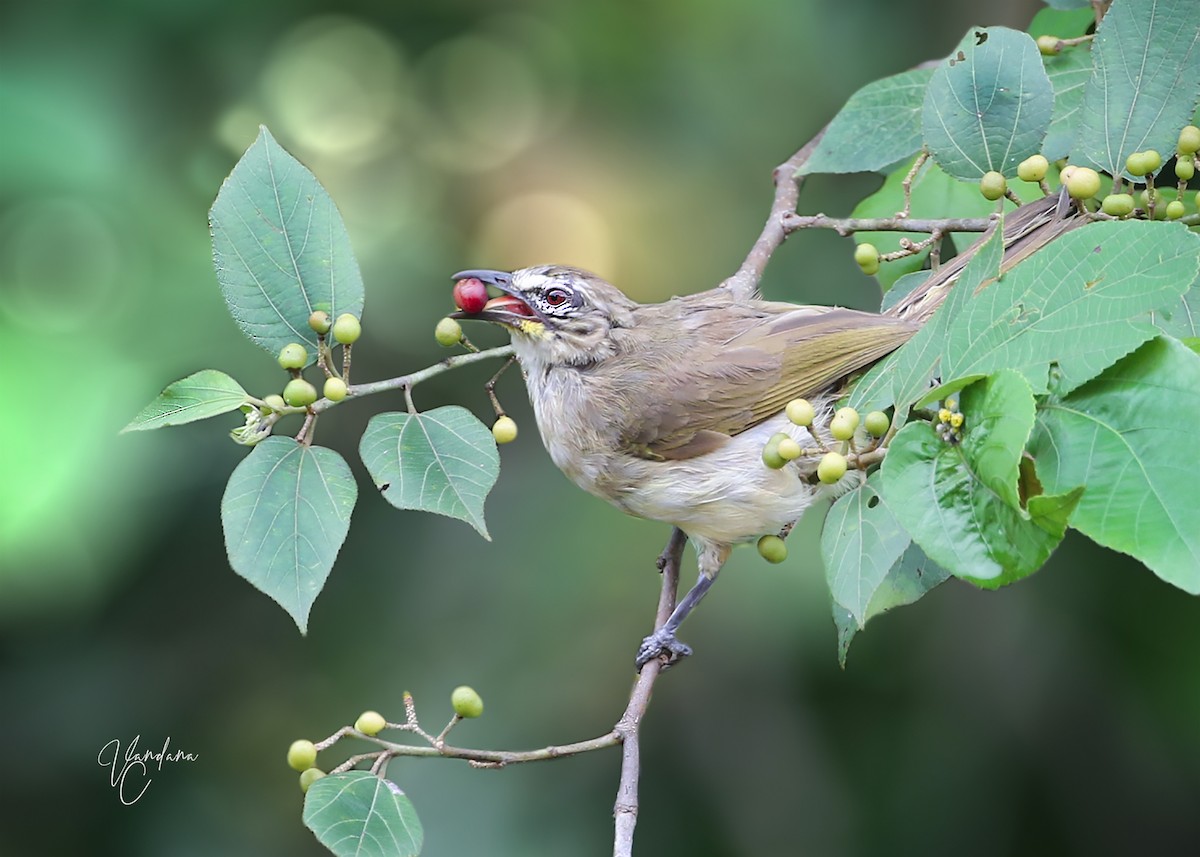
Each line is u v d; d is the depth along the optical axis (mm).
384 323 13453
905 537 5543
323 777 5887
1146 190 6543
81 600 12414
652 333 8461
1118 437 5039
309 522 5988
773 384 7980
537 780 12266
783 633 12039
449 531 13203
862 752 12484
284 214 6457
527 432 13461
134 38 12766
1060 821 12117
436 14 14906
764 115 14438
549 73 15023
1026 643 12289
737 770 12359
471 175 14734
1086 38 7445
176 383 6180
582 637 12430
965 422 5141
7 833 12570
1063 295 5312
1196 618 11781
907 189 7617
